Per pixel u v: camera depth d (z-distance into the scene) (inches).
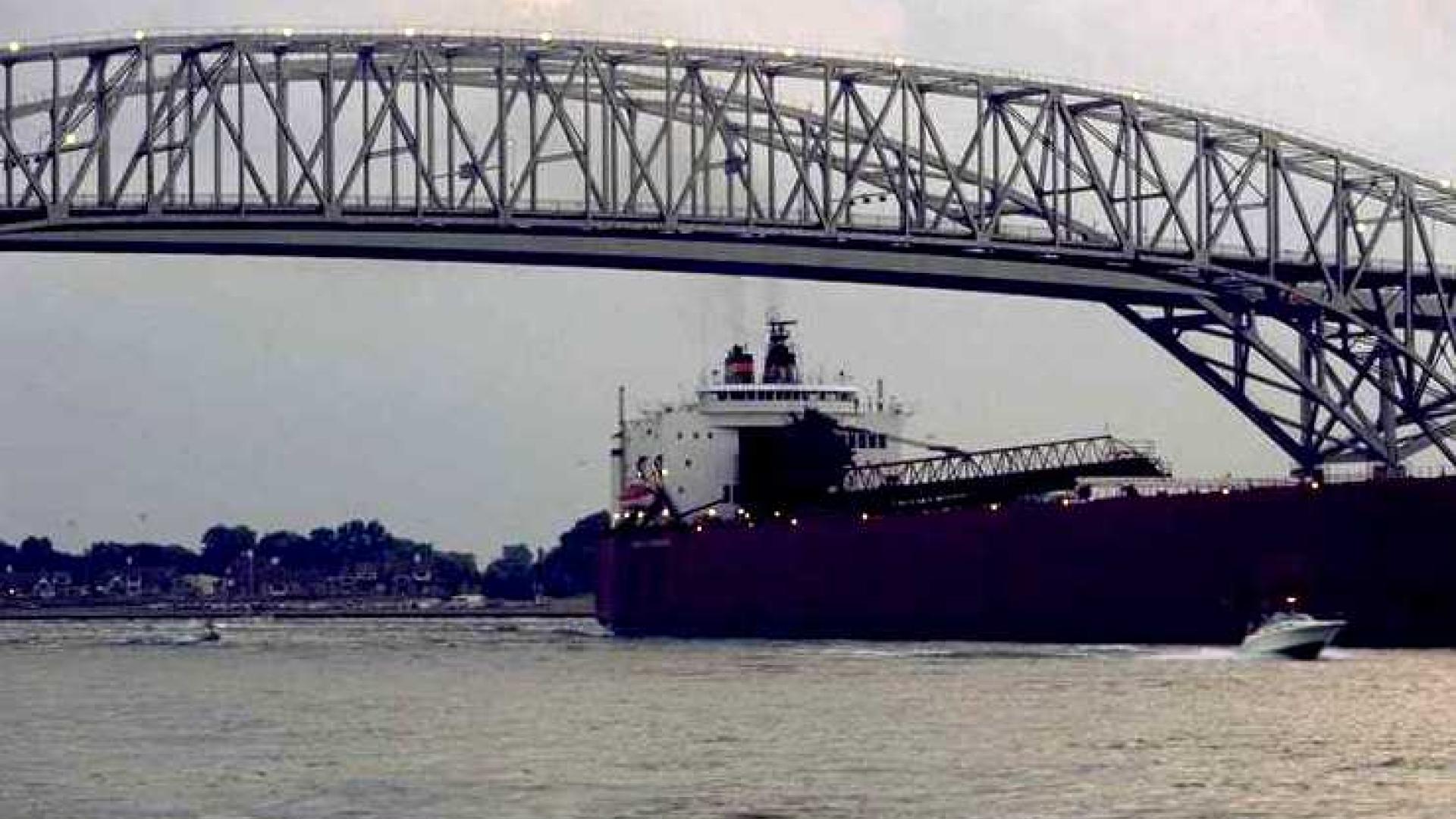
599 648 7066.9
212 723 4146.2
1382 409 7849.4
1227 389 7839.6
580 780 3253.0
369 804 3080.7
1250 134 7618.1
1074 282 7500.0
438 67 6791.3
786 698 4416.8
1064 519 6008.9
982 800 3036.4
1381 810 2950.3
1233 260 7647.6
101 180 6476.4
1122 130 7465.6
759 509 7549.2
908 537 6535.4
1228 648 5536.4
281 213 6574.8
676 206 6939.0
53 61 6437.0
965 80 7337.6
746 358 7716.5
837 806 3004.4
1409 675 4574.3
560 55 6889.8
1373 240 7716.5
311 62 6688.0
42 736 3951.8
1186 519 5669.3
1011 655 5565.9
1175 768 3287.4
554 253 6865.2
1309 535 5369.1
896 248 7268.7
